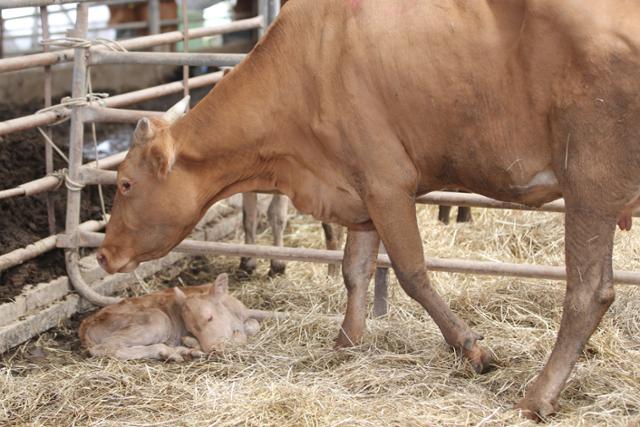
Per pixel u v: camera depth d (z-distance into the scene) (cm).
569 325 458
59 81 1159
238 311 593
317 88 495
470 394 486
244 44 1423
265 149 525
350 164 497
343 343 557
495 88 454
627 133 431
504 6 449
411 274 509
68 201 649
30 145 830
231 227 822
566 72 436
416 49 465
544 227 760
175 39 729
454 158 479
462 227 780
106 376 533
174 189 527
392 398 486
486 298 633
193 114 526
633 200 445
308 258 613
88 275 670
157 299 593
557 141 446
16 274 645
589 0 427
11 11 1332
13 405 512
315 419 460
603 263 452
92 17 1433
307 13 501
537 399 460
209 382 514
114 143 956
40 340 612
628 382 498
